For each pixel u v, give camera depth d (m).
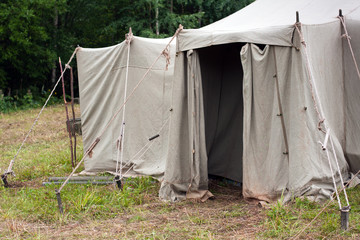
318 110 5.06
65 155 8.48
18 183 6.70
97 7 20.58
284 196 4.99
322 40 5.39
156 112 6.65
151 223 4.67
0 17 17.25
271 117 5.08
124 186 5.95
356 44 5.83
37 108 16.98
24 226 4.64
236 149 6.38
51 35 20.31
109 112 7.13
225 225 4.50
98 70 7.23
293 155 4.95
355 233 4.09
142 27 18.56
